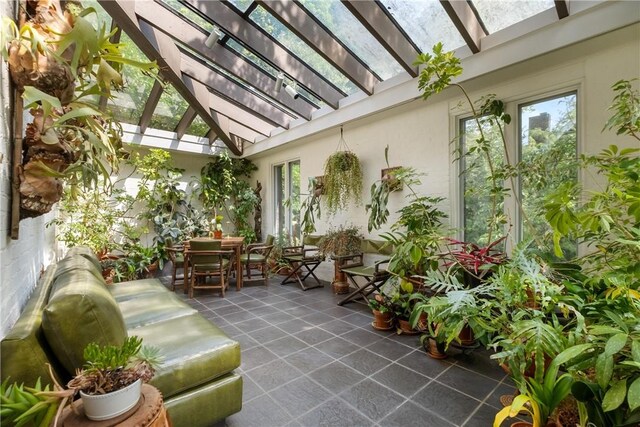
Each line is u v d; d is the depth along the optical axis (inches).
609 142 94.3
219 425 63.8
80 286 52.4
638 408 40.9
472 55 112.0
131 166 225.0
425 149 144.9
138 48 143.0
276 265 215.0
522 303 65.2
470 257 94.7
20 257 62.7
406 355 94.9
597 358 43.8
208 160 265.1
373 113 151.3
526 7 97.7
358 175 169.0
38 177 53.2
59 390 34.5
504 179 111.3
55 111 54.9
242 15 127.6
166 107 206.5
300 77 150.7
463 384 79.1
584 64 98.5
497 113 110.4
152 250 196.7
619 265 63.5
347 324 120.8
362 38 124.6
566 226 54.0
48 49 47.7
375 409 69.3
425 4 105.8
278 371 85.4
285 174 238.7
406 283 105.5
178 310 89.0
